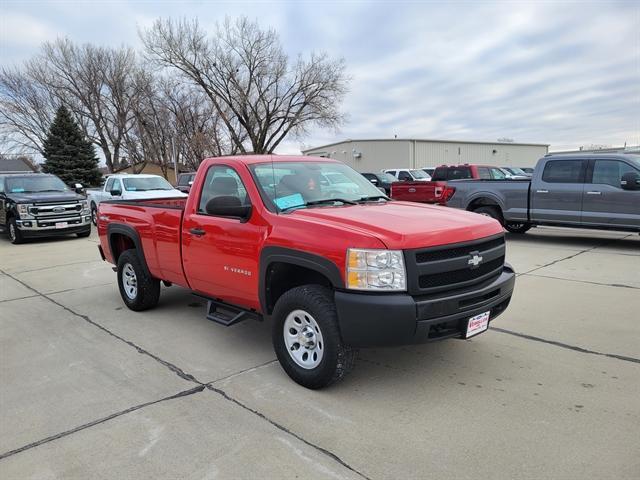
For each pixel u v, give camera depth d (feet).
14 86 168.04
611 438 9.61
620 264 26.89
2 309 20.84
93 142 174.60
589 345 14.75
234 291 14.38
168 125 156.76
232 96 143.33
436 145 161.89
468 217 13.01
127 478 8.84
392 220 11.89
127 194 49.88
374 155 160.86
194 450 9.68
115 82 167.94
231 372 13.48
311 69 140.36
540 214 34.35
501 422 10.37
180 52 136.05
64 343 16.22
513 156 189.26
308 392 12.10
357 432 10.16
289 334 12.60
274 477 8.75
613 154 31.58
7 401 12.07
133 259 19.03
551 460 8.96
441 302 10.85
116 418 11.03
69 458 9.52
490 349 14.58
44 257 35.22
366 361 13.89
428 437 9.87
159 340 16.28
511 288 13.10
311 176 15.03
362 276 10.70
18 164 188.96
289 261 12.09
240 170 14.25
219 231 14.37
